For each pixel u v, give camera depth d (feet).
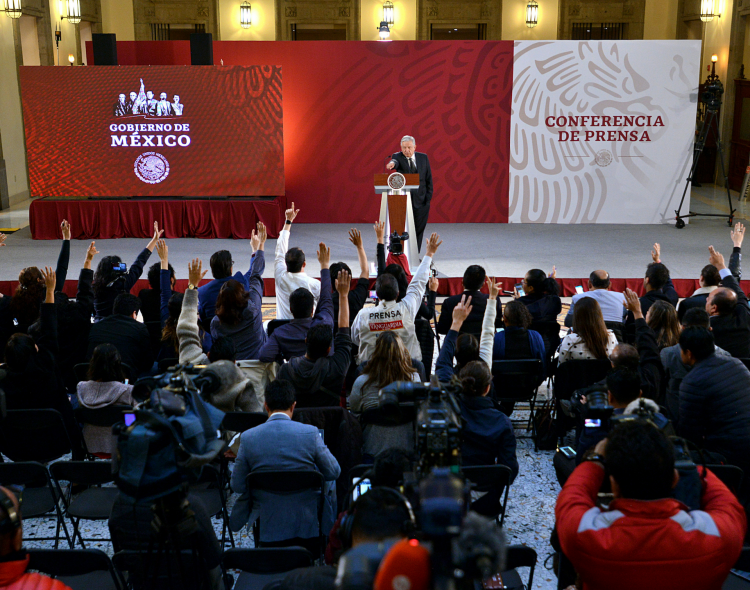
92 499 10.93
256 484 9.63
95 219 35.70
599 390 8.04
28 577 5.43
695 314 12.39
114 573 8.13
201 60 36.22
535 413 16.81
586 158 38.81
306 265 30.60
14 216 42.47
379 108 38.63
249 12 55.77
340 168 39.40
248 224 35.88
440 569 3.59
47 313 13.42
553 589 10.41
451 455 5.84
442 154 39.06
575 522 5.64
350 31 56.29
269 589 6.59
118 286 18.08
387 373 11.43
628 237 35.88
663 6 56.08
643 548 5.43
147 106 35.73
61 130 35.81
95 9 54.24
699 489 6.23
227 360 11.97
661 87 37.86
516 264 30.27
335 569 5.76
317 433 10.00
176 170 36.45
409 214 28.48
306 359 11.82
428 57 37.96
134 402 12.07
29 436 12.08
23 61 47.75
